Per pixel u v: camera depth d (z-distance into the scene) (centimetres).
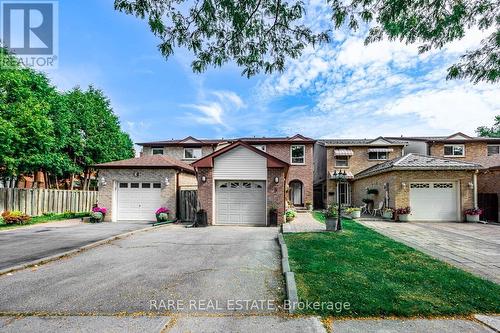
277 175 1450
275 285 511
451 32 480
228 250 807
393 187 1648
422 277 519
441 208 1600
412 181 1612
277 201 1436
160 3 435
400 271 557
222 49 510
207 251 795
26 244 889
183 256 736
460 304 406
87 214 1905
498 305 405
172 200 1580
